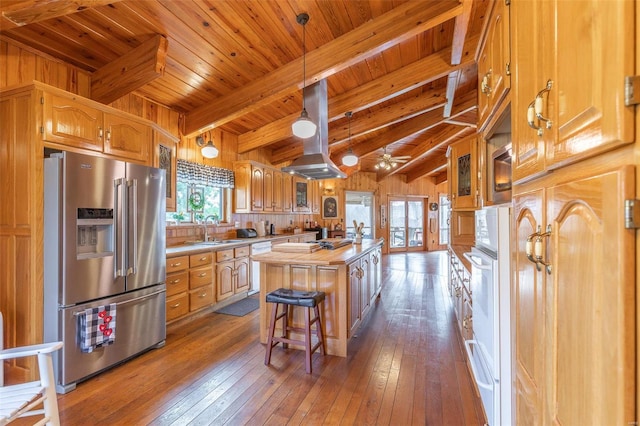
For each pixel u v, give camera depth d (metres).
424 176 10.41
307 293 2.71
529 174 0.99
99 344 2.40
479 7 2.90
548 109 0.82
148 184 2.89
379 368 2.60
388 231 10.12
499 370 1.50
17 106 2.26
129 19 2.52
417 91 4.80
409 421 1.94
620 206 0.53
